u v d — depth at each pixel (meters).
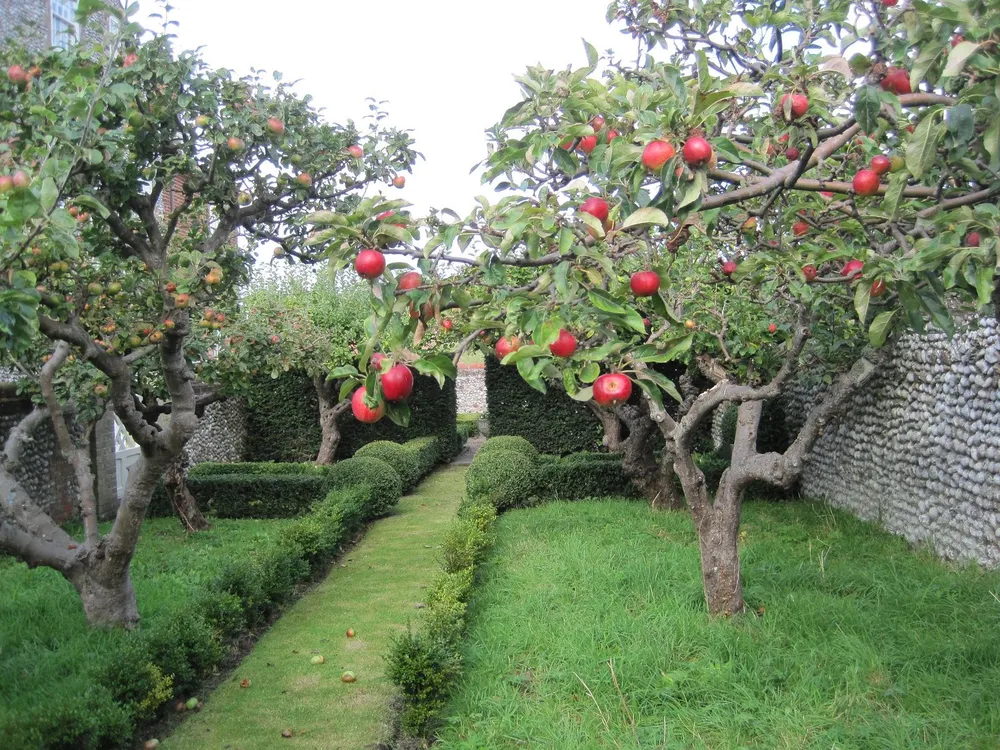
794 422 10.91
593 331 2.80
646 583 5.99
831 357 7.12
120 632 5.39
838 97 3.83
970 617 4.95
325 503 8.84
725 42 4.48
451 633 4.82
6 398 8.44
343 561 8.20
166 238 5.41
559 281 2.31
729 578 5.29
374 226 2.40
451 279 2.52
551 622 5.31
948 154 2.77
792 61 4.06
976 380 6.11
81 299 5.14
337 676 5.13
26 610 5.98
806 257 4.02
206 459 12.92
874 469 8.12
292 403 14.80
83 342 4.90
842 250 3.71
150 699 4.30
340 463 10.72
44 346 7.07
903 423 7.42
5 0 8.84
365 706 4.67
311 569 7.43
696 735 3.84
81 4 3.83
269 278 15.23
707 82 2.43
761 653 4.56
